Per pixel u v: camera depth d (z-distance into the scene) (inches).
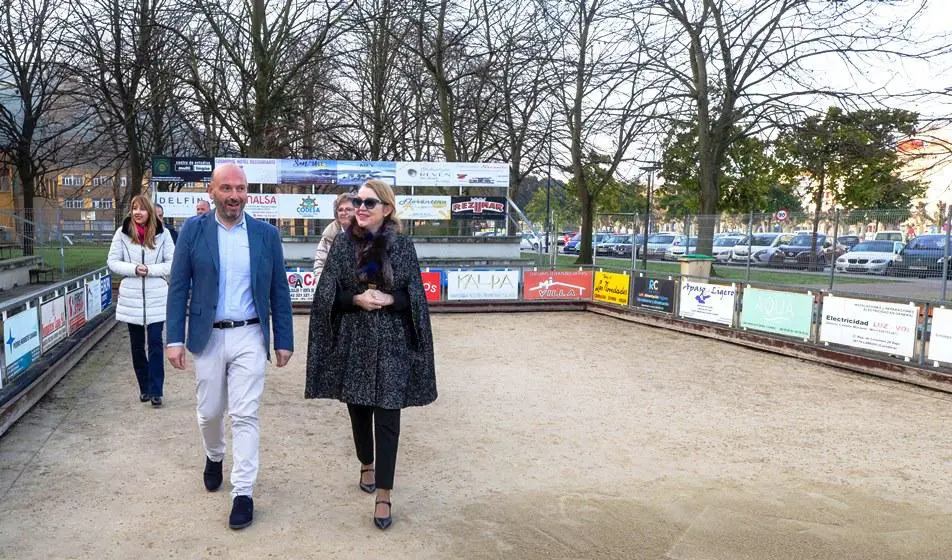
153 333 225.8
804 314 343.3
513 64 852.0
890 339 300.7
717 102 896.9
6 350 217.2
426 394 142.7
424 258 698.2
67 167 1050.1
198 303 140.6
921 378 282.5
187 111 795.4
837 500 160.7
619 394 264.4
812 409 246.7
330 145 893.2
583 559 128.3
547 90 869.8
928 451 199.9
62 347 285.0
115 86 797.2
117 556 125.1
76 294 318.0
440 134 1055.6
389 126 948.6
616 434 211.6
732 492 164.6
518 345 371.9
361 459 157.6
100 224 1076.5
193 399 239.6
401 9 728.3
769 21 834.8
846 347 321.1
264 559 125.3
